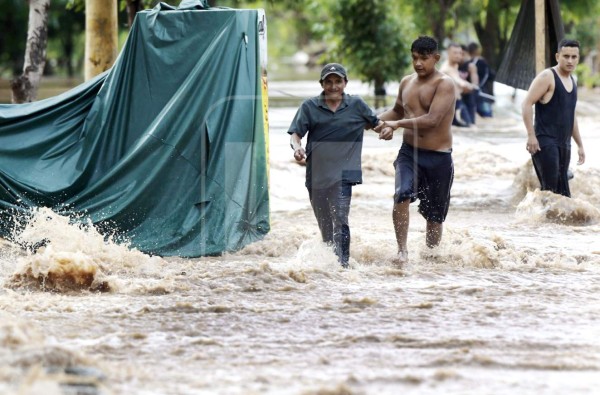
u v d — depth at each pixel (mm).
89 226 27906
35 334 18031
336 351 18422
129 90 28953
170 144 28219
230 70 28750
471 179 44625
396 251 27484
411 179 26641
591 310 21516
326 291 23500
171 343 18969
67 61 122812
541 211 33781
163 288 23469
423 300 22484
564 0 78312
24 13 113188
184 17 28953
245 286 23781
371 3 72688
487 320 20672
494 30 78000
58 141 29031
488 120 69188
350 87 96812
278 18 155750
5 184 28156
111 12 37531
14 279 23875
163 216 28172
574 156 47156
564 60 34031
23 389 14477
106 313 21312
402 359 17891
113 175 28297
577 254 28047
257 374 16859
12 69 123312
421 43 26453
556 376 16859
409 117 26922
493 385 16297
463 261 26734
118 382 16219
